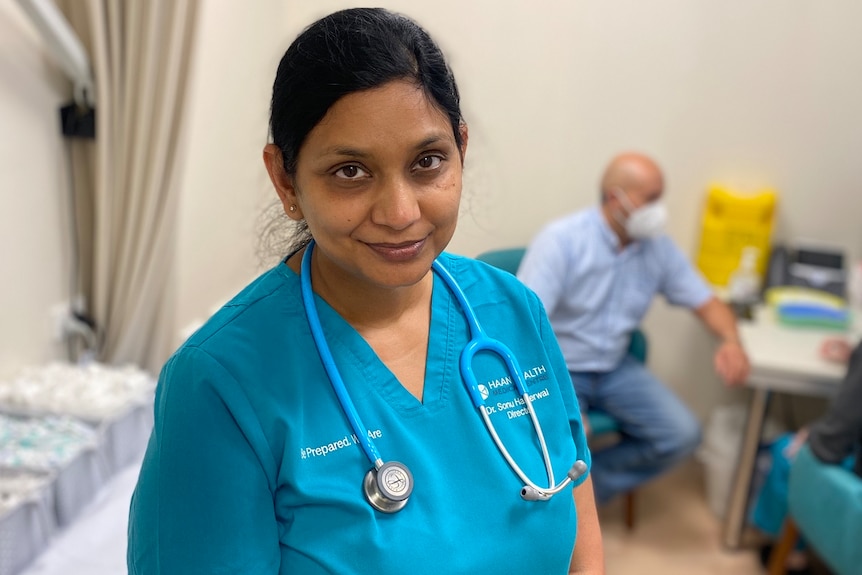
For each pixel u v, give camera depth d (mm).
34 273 1917
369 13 653
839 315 2311
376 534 703
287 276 785
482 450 792
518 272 2104
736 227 2533
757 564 2289
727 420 2588
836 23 2398
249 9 2320
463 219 910
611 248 2176
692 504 2586
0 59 1715
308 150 646
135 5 1838
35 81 1837
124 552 1475
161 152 1926
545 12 2455
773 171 2566
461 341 837
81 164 2039
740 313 2473
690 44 2467
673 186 2617
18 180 1819
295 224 797
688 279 2287
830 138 2512
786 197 2594
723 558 2316
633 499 2412
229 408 691
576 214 2215
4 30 1719
